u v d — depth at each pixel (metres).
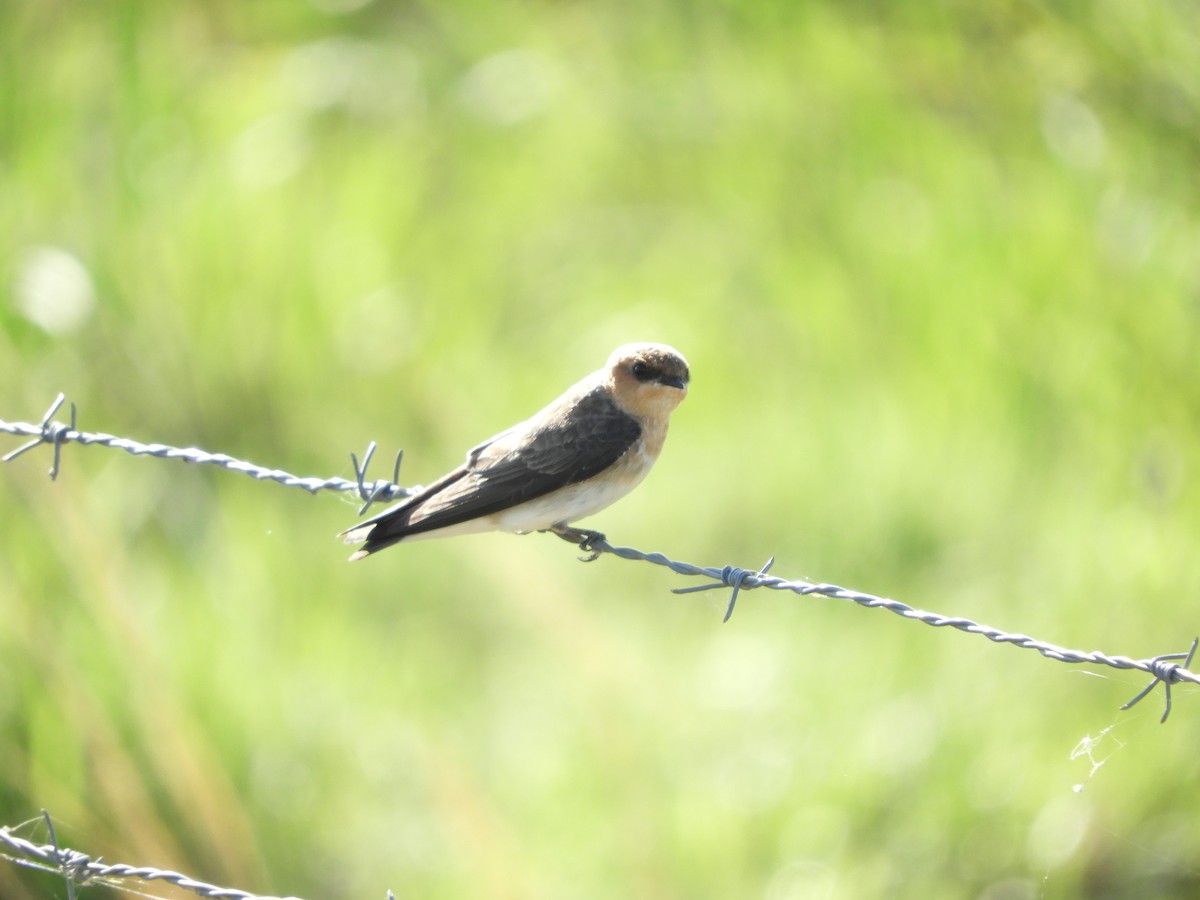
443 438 14.89
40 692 10.44
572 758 11.41
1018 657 11.31
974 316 13.95
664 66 17.47
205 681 11.23
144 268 14.84
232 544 12.71
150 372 14.27
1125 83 13.43
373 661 12.29
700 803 10.91
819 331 15.20
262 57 19.78
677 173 17.89
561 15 19.58
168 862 10.15
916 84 14.91
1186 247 12.99
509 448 8.63
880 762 10.93
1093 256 13.27
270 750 11.12
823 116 15.64
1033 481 13.13
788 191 16.03
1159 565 11.56
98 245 14.77
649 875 10.41
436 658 12.84
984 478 13.38
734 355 16.17
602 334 16.88
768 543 14.06
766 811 10.77
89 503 12.34
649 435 8.94
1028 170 14.16
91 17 16.67
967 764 10.70
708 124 17.12
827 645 12.35
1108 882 10.38
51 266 14.33
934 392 14.06
